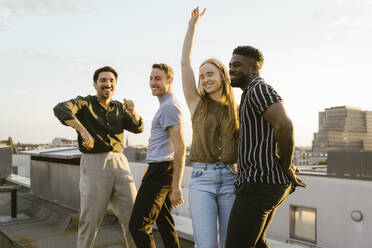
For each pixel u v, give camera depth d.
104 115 2.81
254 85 1.56
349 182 13.44
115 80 2.88
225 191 2.01
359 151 13.32
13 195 4.74
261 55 1.72
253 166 1.56
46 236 3.82
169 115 2.27
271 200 1.55
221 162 2.03
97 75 2.84
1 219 4.60
